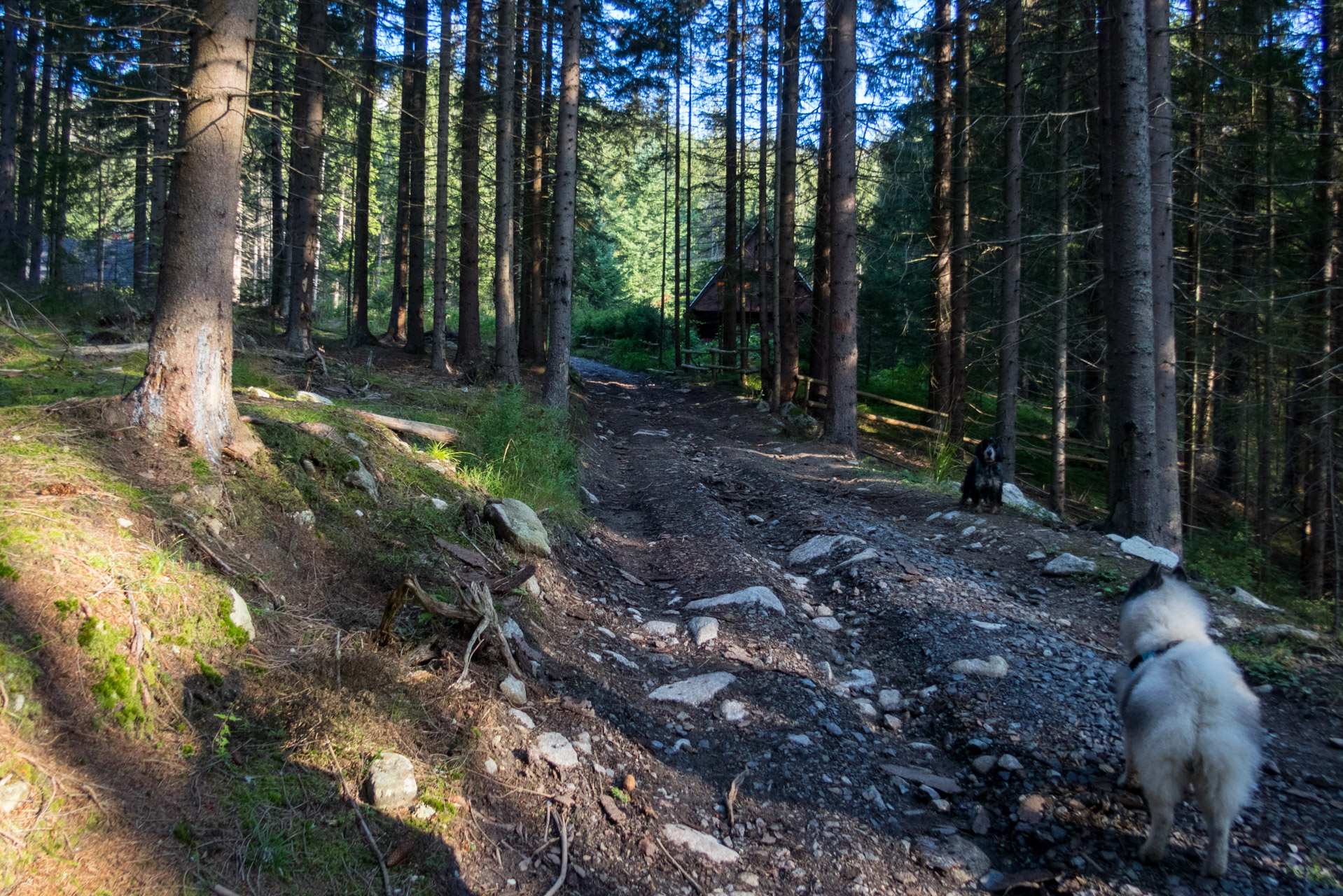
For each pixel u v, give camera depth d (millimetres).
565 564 6543
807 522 8977
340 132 21109
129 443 4223
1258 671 5387
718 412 19891
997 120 14203
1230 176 14367
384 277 47312
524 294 22859
